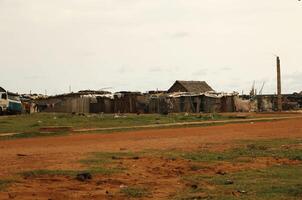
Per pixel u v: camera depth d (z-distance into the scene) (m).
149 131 31.55
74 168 14.12
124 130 32.91
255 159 16.19
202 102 65.25
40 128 32.97
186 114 52.00
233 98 67.88
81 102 62.22
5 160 16.05
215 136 26.34
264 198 10.05
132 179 12.69
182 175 13.38
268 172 13.46
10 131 31.66
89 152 18.45
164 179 12.73
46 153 18.34
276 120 42.75
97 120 40.41
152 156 16.91
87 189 11.38
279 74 63.66
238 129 31.88
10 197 10.39
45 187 11.52
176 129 33.22
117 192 10.98
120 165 14.85
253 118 45.88
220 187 11.44
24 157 16.89
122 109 63.12
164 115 48.50
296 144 20.89
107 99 63.09
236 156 16.92
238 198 10.06
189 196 10.41
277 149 18.97
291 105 78.69
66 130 32.00
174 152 18.25
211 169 14.30
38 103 64.50
